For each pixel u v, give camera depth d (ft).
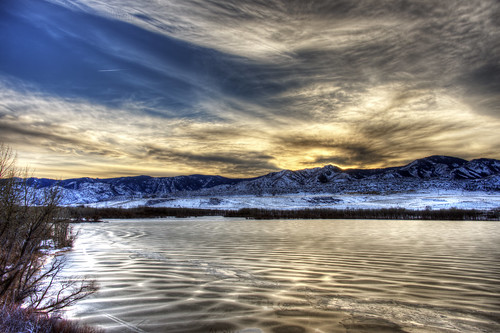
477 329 18.58
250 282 29.76
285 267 36.81
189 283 29.22
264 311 21.62
